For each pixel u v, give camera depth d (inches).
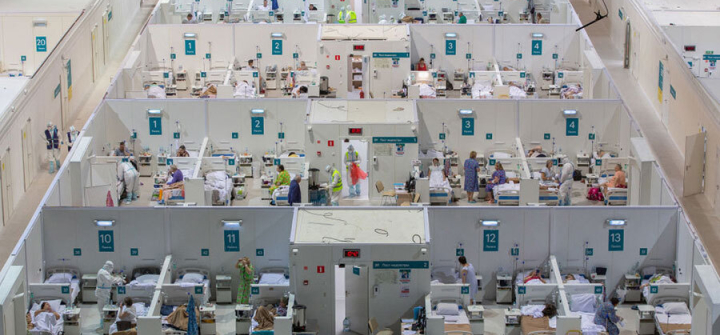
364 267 1266.0
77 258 1359.5
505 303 1343.5
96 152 1712.6
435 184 1638.8
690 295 1275.8
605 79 1905.8
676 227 1339.8
